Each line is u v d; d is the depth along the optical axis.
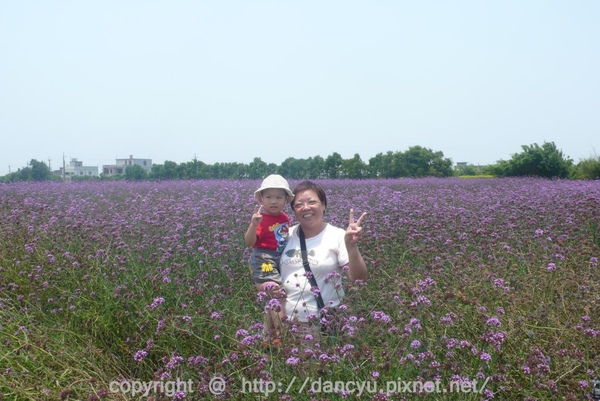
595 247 7.13
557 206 9.91
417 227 8.13
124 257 6.39
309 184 4.76
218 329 4.45
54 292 5.87
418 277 5.89
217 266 6.29
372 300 5.02
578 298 5.09
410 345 3.86
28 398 4.06
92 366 4.48
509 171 31.05
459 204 11.38
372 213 9.48
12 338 4.78
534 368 3.73
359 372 3.62
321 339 4.14
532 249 6.78
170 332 4.59
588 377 3.78
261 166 35.50
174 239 7.02
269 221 4.87
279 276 4.77
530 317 4.59
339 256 4.65
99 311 5.26
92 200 13.85
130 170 42.38
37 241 7.32
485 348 4.00
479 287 5.25
